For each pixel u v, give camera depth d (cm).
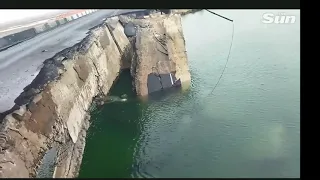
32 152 2642
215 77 4622
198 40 6506
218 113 3691
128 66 5184
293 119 3391
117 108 4009
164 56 4419
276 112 3559
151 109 3956
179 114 3775
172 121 3644
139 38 4447
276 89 4053
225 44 5975
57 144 2942
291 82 4162
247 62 4966
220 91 4206
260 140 3119
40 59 3931
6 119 2589
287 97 3825
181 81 4434
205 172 2752
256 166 2770
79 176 2791
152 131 3494
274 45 5491
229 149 3038
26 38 5250
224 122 3488
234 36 6366
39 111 2917
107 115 3866
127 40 5662
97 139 3394
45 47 4497
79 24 5884
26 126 2714
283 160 2814
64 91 3362
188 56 5566
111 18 5797
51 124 2967
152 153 3098
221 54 5472
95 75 4197
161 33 4466
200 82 4519
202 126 3472
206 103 3956
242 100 3909
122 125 3650
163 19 4575
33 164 2606
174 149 3130
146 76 4303
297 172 2653
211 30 7212
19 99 2914
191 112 3784
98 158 3056
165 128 3522
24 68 3672
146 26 4525
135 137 3400
